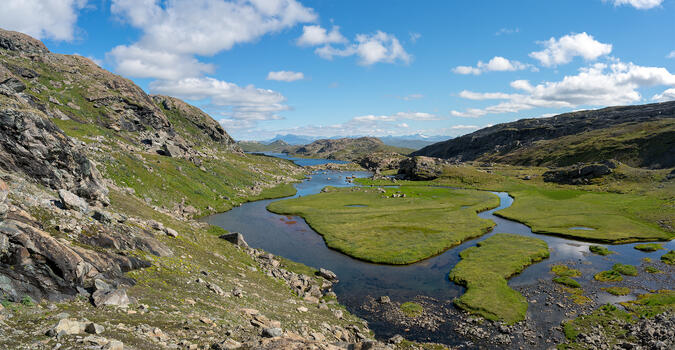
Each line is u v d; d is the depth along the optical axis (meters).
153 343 15.31
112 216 33.59
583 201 114.44
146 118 192.12
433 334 34.50
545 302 41.81
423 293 45.41
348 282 49.22
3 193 22.75
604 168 152.75
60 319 14.65
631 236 73.12
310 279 47.66
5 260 16.47
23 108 33.88
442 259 60.03
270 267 48.06
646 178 137.25
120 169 82.75
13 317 14.07
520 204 113.44
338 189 150.38
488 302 41.03
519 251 61.66
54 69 180.50
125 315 18.25
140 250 29.83
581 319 36.75
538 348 31.62
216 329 19.97
